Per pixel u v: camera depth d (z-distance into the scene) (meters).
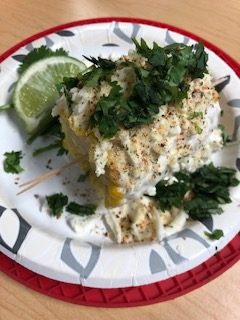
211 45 0.19
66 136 0.15
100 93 0.13
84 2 0.21
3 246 0.13
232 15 0.21
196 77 0.14
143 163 0.13
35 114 0.16
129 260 0.13
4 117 0.16
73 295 0.12
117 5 0.21
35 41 0.18
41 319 0.12
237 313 0.13
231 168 0.15
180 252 0.13
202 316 0.13
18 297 0.13
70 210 0.15
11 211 0.14
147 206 0.15
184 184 0.15
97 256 0.13
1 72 0.17
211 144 0.15
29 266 0.13
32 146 0.16
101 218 0.15
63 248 0.13
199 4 0.21
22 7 0.20
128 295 0.13
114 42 0.19
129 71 0.14
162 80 0.13
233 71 0.17
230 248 0.14
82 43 0.18
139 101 0.13
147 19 0.20
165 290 0.13
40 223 0.14
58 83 0.16
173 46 0.15
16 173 0.15
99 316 0.12
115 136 0.13
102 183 0.15
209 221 0.14
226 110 0.17
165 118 0.13
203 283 0.13
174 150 0.14
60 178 0.16
